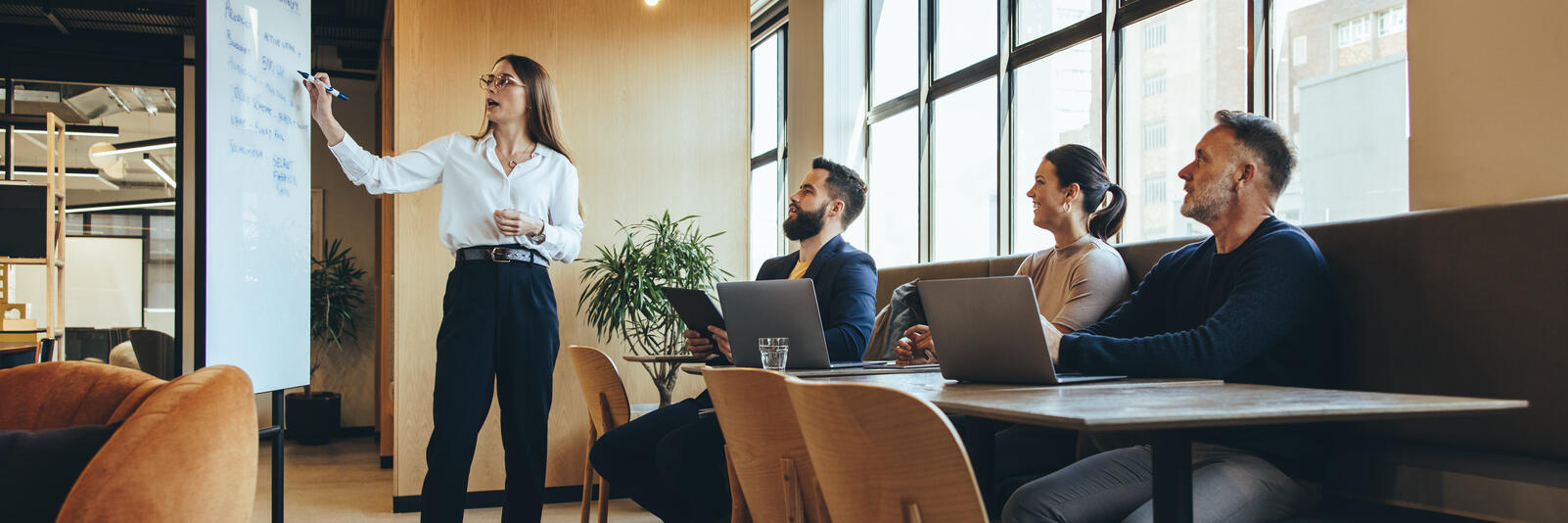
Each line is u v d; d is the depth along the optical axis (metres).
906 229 5.35
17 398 1.54
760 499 1.81
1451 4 2.24
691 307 2.99
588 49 4.62
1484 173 2.15
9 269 6.43
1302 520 1.78
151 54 7.27
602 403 3.21
